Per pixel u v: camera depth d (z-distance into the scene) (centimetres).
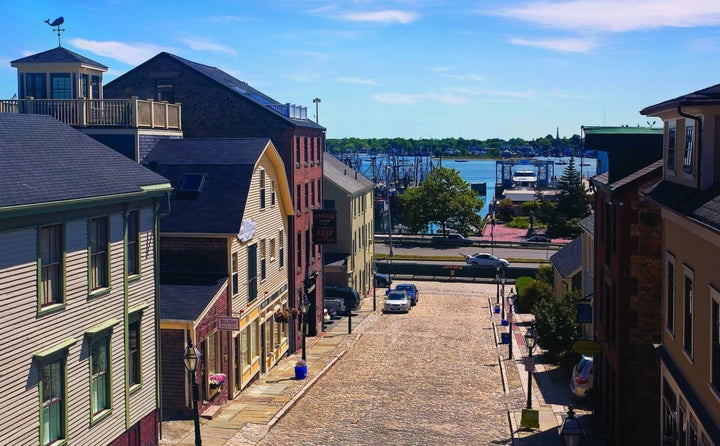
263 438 2741
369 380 3794
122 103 3641
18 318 1852
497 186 18600
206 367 3031
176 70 4691
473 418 3056
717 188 1628
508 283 8019
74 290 2080
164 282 3228
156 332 2595
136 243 2456
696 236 1655
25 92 3734
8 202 1788
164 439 2664
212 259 3316
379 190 16425
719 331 1494
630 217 2480
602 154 3188
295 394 3412
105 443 2250
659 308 2477
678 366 1841
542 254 9619
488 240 10912
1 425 1802
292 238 4434
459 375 3894
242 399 3312
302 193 4712
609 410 2734
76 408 2092
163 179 2600
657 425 2500
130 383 2439
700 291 1627
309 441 2714
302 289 4706
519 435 2777
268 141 3819
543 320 4091
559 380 3728
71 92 3719
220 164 3591
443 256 9338
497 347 4688
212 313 3088
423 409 3200
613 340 2633
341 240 6556
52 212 1955
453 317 5972
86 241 2131
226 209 3394
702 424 1529
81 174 2230
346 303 6303
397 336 5100
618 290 2505
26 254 1877
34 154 2180
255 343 3722
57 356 1994
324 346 4728
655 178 2448
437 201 10925
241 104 4600
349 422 2992
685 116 1723
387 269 8356
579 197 11638
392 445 2677
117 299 2312
